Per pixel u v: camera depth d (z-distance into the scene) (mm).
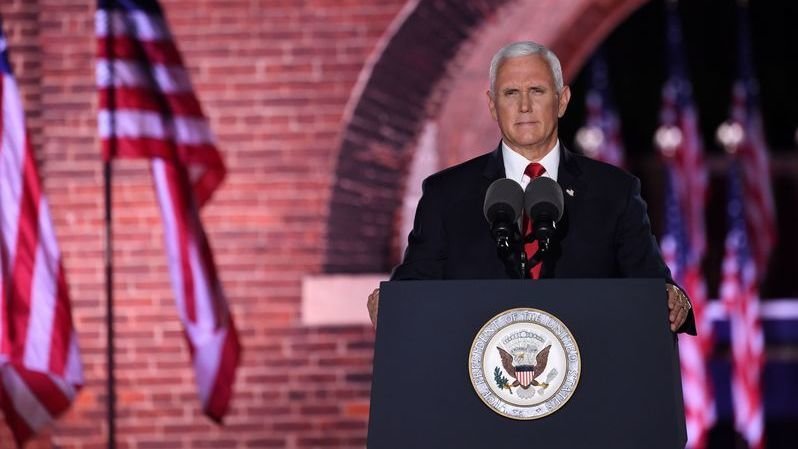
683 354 38812
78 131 25984
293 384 25938
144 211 25891
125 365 25891
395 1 25938
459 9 25875
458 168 10234
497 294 8656
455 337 8625
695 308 43125
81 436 25906
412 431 8508
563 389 8469
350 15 25969
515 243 9531
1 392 22656
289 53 25984
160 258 25906
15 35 26047
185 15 26016
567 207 9844
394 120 25922
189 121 22656
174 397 25891
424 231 10094
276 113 25969
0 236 20141
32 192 20344
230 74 25984
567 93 10195
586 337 8531
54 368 20172
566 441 8391
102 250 25875
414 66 25891
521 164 9969
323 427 25938
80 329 25875
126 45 22391
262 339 25922
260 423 25938
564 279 8641
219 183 23406
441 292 8703
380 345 8664
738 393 42281
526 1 25875
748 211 44312
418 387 8570
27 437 22953
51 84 26000
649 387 8422
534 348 8539
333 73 25938
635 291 8586
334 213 25875
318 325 25891
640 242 9852
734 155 47000
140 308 25906
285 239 25922
